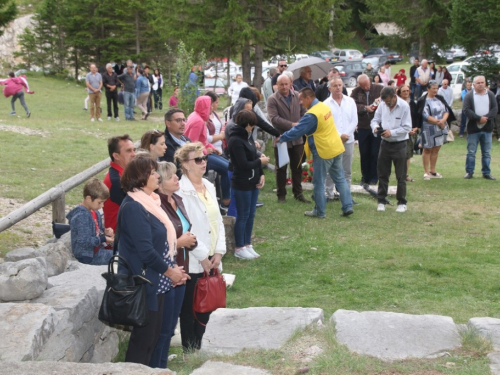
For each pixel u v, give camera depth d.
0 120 17.23
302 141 10.07
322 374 3.87
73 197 9.60
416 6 30.91
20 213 6.35
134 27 38.41
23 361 3.62
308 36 28.59
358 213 9.61
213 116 9.28
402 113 9.34
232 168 7.50
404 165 9.59
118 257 3.99
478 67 22.45
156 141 6.48
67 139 14.60
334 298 6.12
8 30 43.16
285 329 4.63
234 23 27.27
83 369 3.54
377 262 7.19
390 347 4.29
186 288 4.91
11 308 4.18
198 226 4.83
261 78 29.11
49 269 5.40
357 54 45.97
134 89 20.33
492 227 8.81
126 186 4.06
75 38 37.59
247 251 7.48
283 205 10.01
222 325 4.76
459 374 3.85
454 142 18.08
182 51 14.48
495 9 20.92
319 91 12.73
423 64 23.42
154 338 4.23
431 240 8.15
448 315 5.56
